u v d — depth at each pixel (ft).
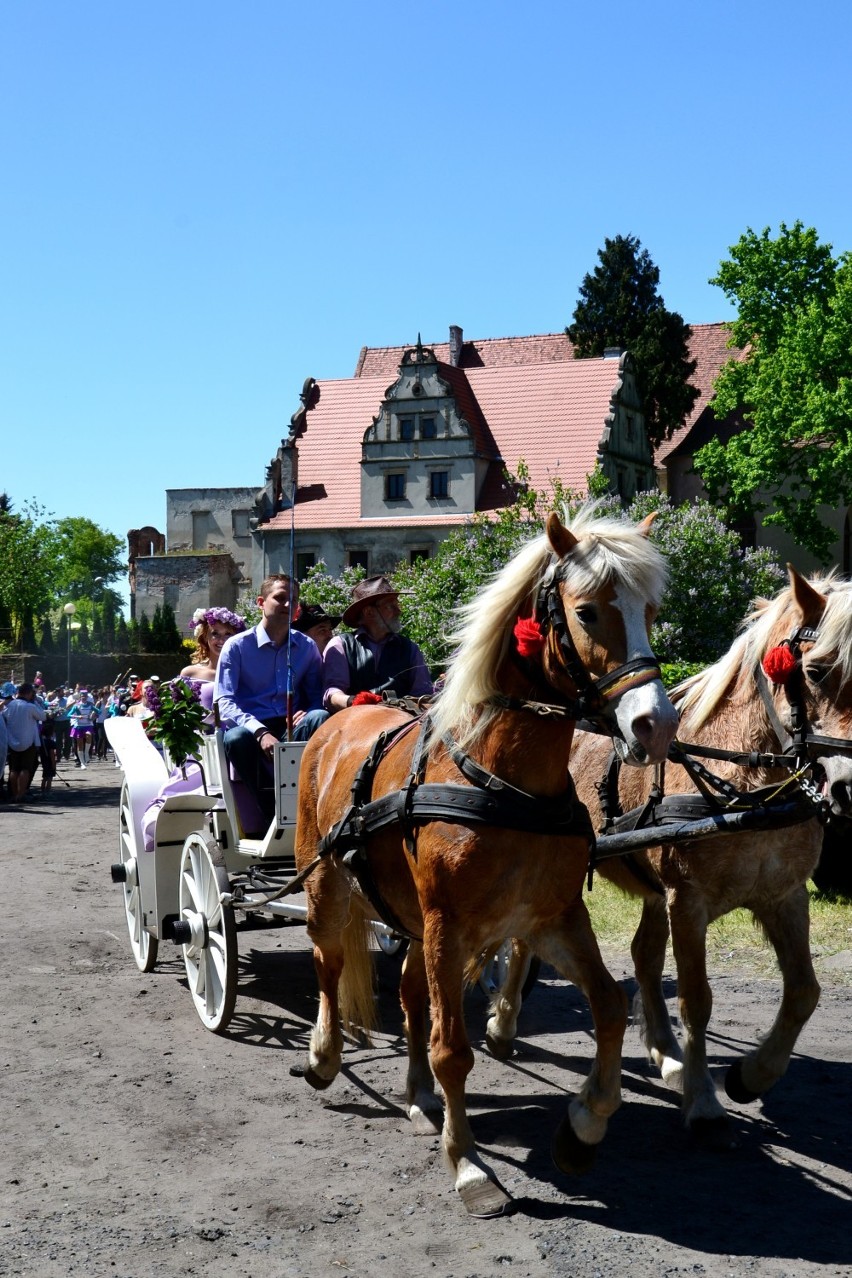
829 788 14.03
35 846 45.39
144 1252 12.21
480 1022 21.11
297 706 23.02
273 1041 19.71
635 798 16.69
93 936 28.27
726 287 111.86
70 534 294.46
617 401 128.77
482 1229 12.68
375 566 128.36
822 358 102.17
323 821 16.88
